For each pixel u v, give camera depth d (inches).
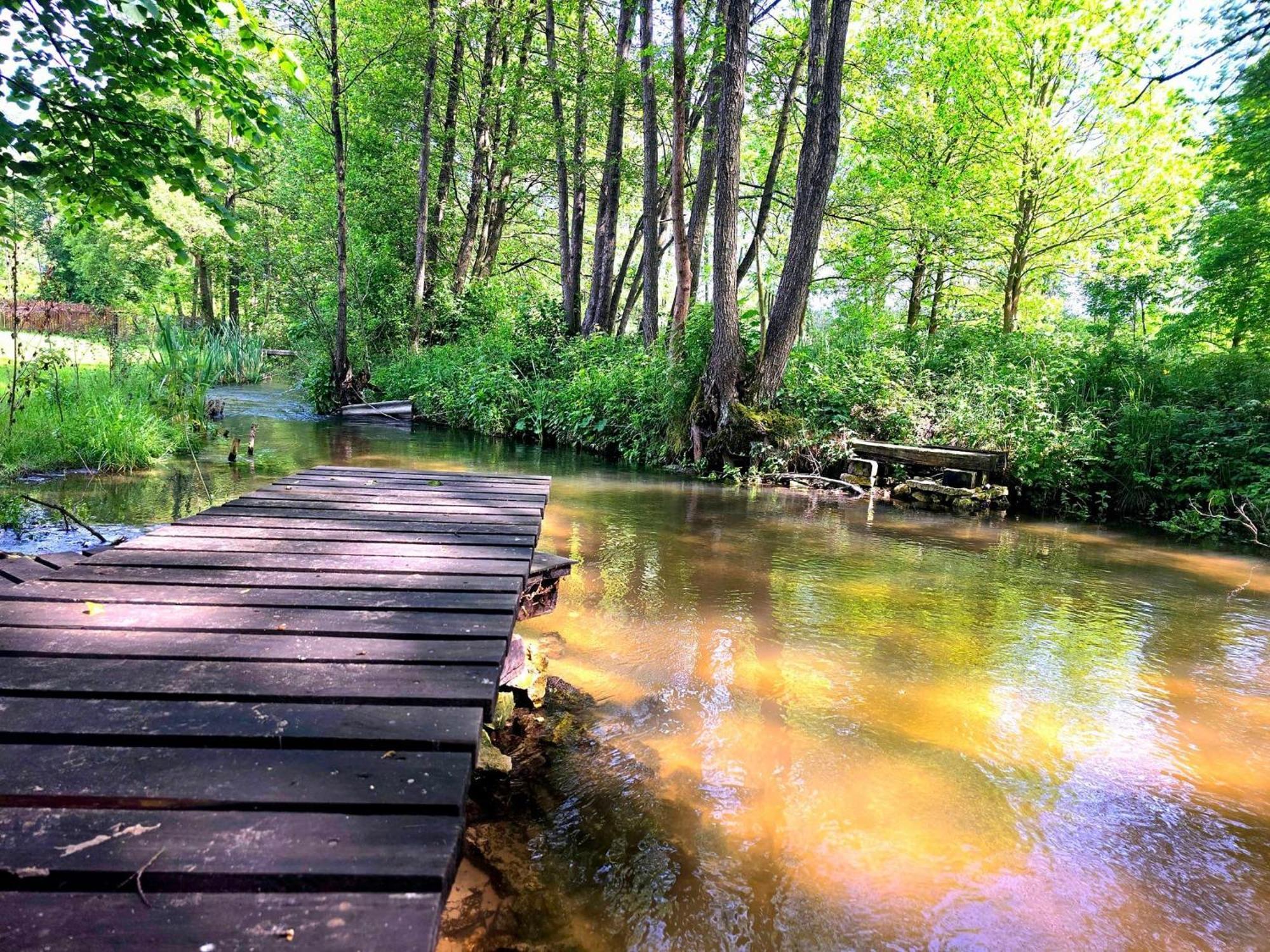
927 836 97.5
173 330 532.4
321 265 788.6
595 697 134.0
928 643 170.6
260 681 85.7
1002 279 685.3
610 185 729.0
